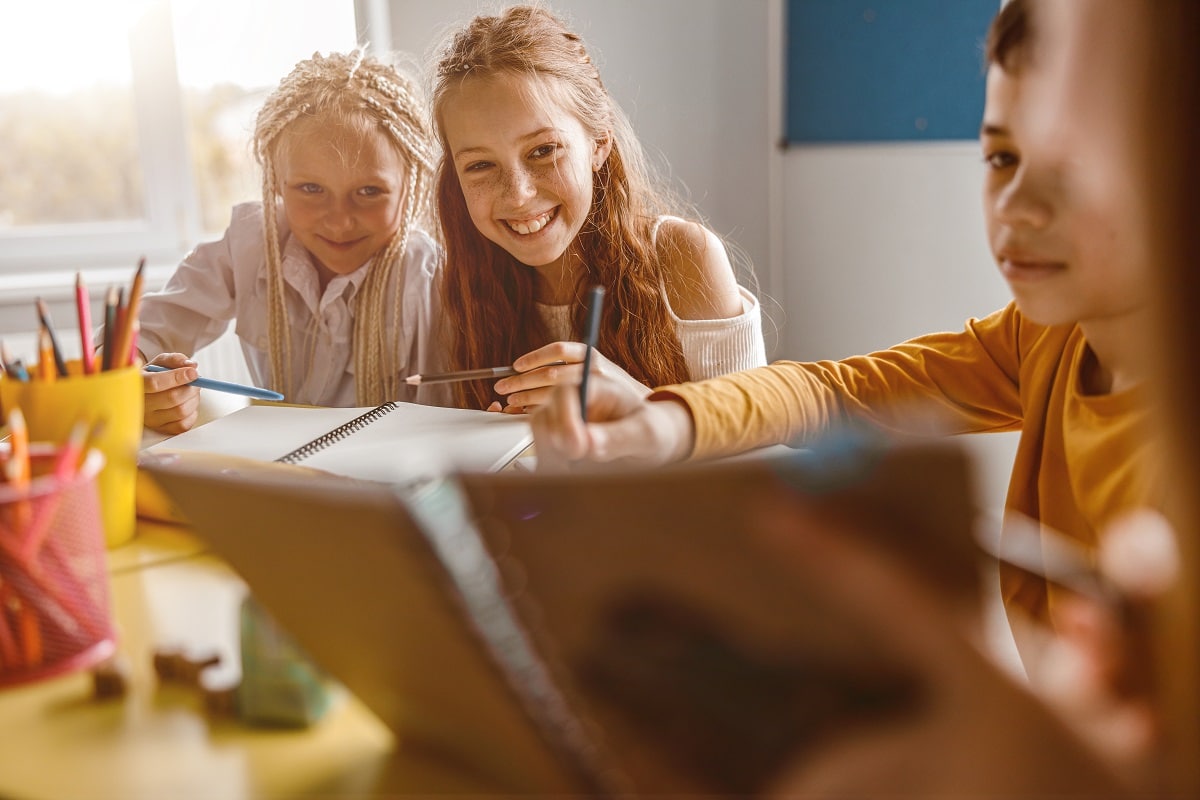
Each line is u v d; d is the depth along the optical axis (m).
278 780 0.47
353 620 0.42
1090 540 0.75
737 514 0.32
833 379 0.94
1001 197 0.69
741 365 1.34
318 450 0.91
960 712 0.31
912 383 0.94
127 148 2.55
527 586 0.37
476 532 0.37
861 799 0.33
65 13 2.45
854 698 0.33
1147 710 0.32
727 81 2.86
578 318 1.31
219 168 2.60
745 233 2.96
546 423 0.70
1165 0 0.20
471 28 1.26
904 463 0.30
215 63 2.53
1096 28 0.62
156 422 1.09
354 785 0.47
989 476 0.30
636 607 0.36
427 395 1.34
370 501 0.37
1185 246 0.20
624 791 0.39
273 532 0.41
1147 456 0.64
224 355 2.39
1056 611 0.60
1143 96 0.21
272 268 1.36
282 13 2.47
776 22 2.84
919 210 2.49
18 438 0.60
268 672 0.51
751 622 0.33
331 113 1.27
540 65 1.21
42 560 0.56
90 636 0.59
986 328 0.94
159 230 2.59
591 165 1.28
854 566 0.31
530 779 0.42
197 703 0.55
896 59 2.49
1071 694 0.32
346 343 1.38
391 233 1.34
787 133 2.90
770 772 0.35
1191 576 0.23
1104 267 0.66
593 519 0.35
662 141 2.85
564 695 0.38
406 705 0.45
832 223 2.79
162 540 0.80
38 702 0.55
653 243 1.33
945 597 0.30
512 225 1.23
